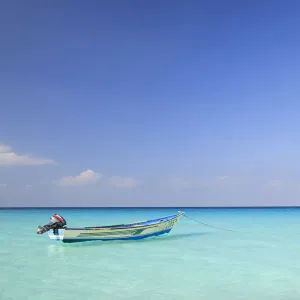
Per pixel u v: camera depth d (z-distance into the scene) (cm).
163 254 1688
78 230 1873
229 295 1023
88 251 1772
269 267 1396
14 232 2750
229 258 1584
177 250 1806
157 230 2208
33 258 1584
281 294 1035
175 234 2570
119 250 1794
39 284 1145
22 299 990
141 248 1861
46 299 990
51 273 1298
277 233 2684
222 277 1229
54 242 2095
